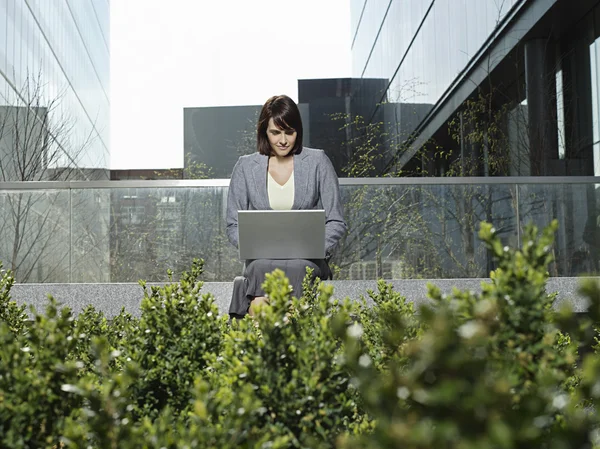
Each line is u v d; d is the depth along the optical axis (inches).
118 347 83.1
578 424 40.2
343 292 232.2
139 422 63.6
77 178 796.0
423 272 246.7
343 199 248.5
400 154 683.4
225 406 52.4
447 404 38.5
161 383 70.6
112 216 247.9
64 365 55.7
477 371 40.8
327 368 57.1
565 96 513.0
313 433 55.5
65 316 60.4
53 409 54.7
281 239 137.1
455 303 50.3
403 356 64.9
